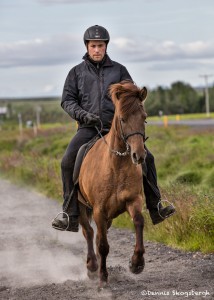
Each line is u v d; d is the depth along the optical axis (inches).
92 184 306.5
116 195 297.0
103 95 331.9
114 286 316.5
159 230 439.8
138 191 296.7
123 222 513.0
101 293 302.0
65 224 341.4
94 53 332.2
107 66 335.3
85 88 334.6
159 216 327.3
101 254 306.7
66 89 341.4
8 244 465.7
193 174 631.8
